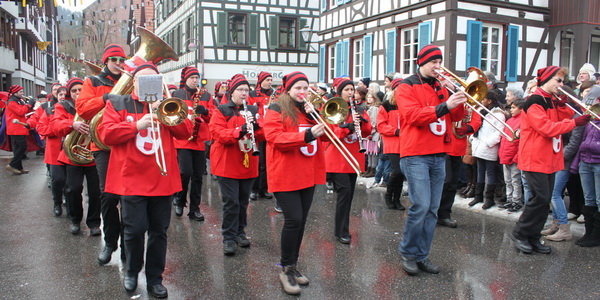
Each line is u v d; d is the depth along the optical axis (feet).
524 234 16.34
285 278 13.26
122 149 12.15
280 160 13.02
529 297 12.76
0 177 33.06
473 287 13.44
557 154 15.99
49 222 20.71
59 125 17.11
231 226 16.31
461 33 38.45
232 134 15.69
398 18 44.29
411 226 14.08
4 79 82.33
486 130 21.85
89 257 16.08
